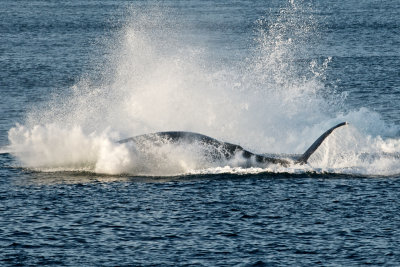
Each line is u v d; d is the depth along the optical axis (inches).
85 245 3223.4
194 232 3373.5
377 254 3097.9
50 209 3722.9
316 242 3240.7
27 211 3688.5
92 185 4168.3
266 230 3395.7
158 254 3115.2
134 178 4320.9
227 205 3772.1
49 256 3102.9
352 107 7244.1
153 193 3998.5
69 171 4503.0
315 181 4202.8
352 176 4311.0
